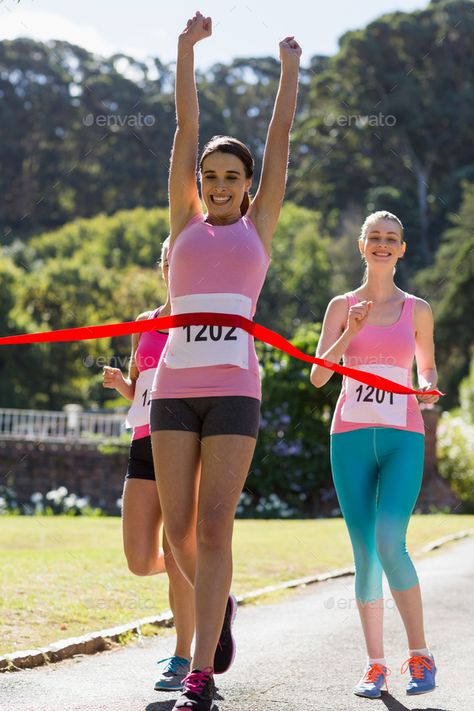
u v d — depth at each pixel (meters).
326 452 15.73
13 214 54.56
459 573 8.37
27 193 54.72
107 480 18.17
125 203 52.84
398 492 4.27
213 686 3.51
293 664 4.74
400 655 5.03
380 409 4.36
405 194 53.81
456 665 4.74
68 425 22.92
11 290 33.56
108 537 10.55
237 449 3.62
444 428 19.03
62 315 33.47
